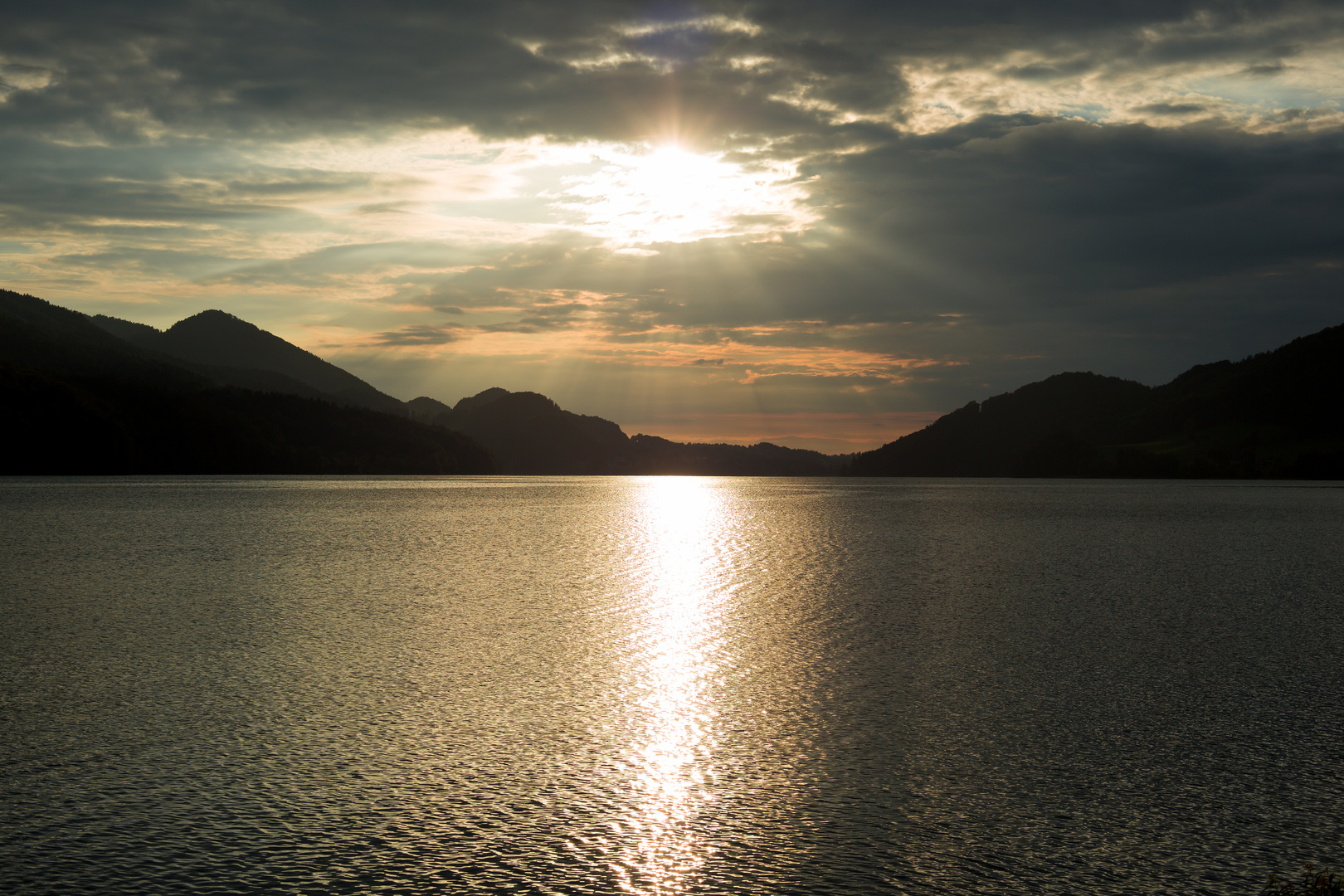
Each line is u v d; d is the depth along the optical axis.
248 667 22.19
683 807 13.58
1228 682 21.17
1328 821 13.22
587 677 21.53
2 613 29.98
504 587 37.50
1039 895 11.07
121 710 18.28
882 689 20.47
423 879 11.30
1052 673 22.11
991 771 15.16
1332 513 102.44
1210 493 170.75
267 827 12.73
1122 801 13.91
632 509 111.25
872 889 11.20
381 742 16.44
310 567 44.25
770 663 23.16
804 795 14.10
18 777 14.52
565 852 12.08
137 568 42.88
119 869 11.45
